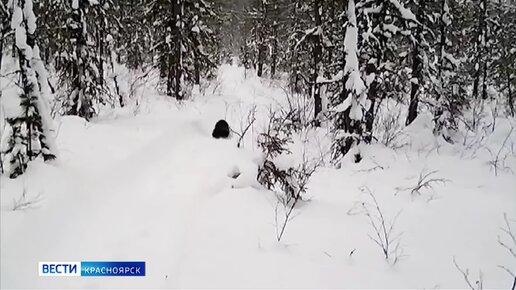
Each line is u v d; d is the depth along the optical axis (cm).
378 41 1034
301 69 1864
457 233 536
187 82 2078
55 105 1112
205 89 2294
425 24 1290
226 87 2625
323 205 637
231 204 580
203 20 2234
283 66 3409
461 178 819
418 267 437
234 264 417
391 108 1642
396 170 875
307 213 589
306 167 843
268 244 469
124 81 1792
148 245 451
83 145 784
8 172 557
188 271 401
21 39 566
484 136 1207
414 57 1256
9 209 457
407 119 1331
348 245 484
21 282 359
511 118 1544
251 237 485
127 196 595
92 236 460
